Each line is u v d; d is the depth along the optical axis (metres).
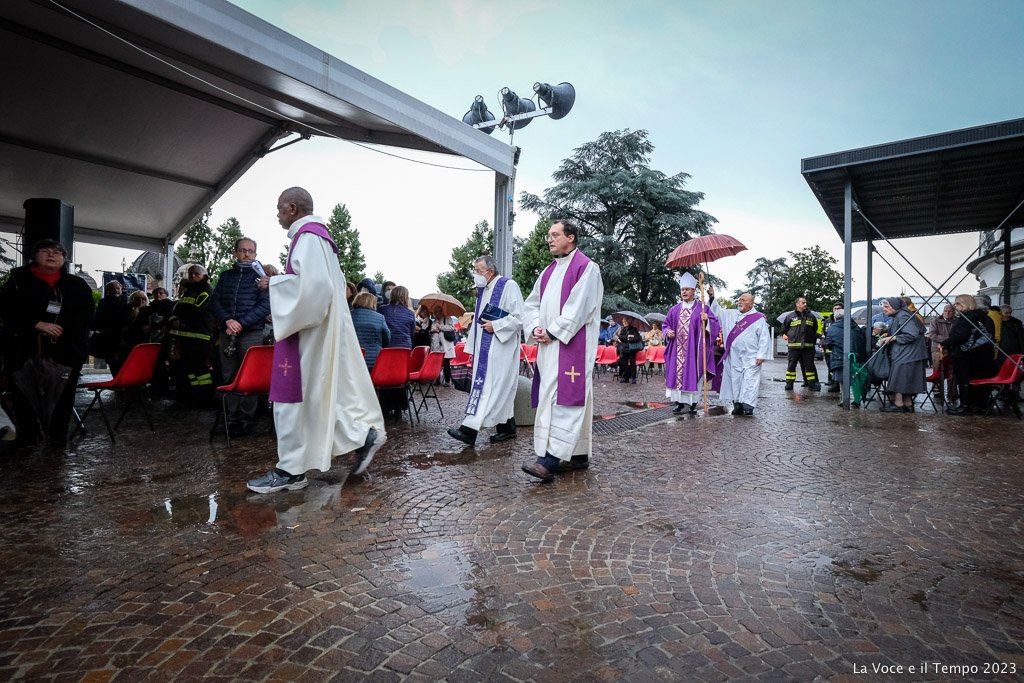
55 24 6.58
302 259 3.89
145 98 8.79
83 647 2.16
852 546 3.26
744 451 5.83
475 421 5.71
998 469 5.12
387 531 3.38
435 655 2.13
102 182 11.93
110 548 3.08
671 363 8.91
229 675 2.00
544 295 4.73
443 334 12.27
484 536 3.34
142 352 5.88
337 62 6.51
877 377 9.70
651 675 2.02
